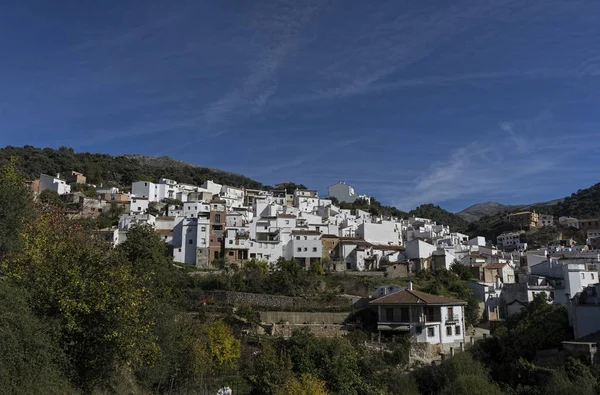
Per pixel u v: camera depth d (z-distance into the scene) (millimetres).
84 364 28734
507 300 80750
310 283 78875
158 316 39062
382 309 63500
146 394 36719
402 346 56938
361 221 134500
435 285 77312
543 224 176000
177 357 41750
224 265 89625
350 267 101000
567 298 65625
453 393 44875
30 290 27922
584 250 120625
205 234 93438
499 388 46125
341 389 45219
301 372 46000
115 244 89938
